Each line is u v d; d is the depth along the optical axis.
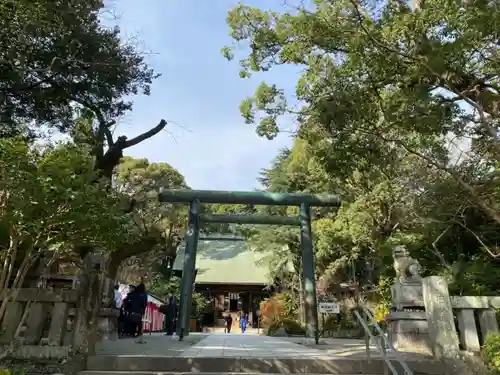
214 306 37.72
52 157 6.98
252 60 10.22
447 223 13.72
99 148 13.30
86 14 10.50
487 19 6.76
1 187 5.98
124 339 12.12
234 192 16.11
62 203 6.47
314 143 9.68
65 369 6.64
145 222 24.20
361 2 8.34
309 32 8.56
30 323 7.28
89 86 12.23
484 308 7.62
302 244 15.90
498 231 13.60
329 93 8.72
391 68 8.16
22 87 11.29
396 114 8.03
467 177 10.05
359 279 23.50
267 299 31.05
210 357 7.08
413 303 9.10
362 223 19.12
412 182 12.61
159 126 13.82
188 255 15.04
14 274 9.13
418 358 7.40
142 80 13.41
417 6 8.54
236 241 39.53
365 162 9.50
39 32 10.09
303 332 20.52
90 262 7.78
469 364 6.97
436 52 7.18
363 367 6.98
